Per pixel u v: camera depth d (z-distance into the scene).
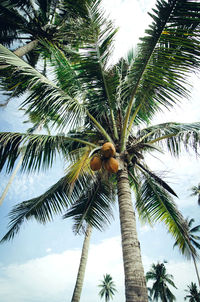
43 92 3.52
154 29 3.25
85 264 7.62
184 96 3.59
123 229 3.17
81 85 4.22
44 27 6.47
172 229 5.30
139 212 5.68
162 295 27.44
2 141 3.70
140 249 2.97
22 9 6.29
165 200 5.24
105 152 3.50
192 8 2.92
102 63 3.94
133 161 4.27
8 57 3.13
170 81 3.57
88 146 4.43
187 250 4.92
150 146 3.88
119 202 3.58
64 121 3.55
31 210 5.81
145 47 3.47
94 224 5.50
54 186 5.82
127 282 2.60
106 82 4.04
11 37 6.86
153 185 5.23
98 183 5.42
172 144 4.62
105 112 4.53
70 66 4.20
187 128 4.04
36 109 3.65
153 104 4.16
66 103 3.56
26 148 3.94
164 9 3.04
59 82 4.34
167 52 3.40
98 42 3.82
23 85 3.52
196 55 3.23
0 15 6.18
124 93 4.20
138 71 3.70
